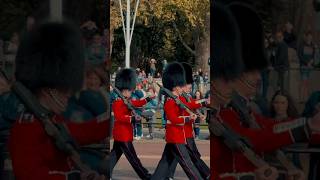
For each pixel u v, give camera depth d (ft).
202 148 46.26
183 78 29.81
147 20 118.11
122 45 133.28
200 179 28.78
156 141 52.21
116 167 37.17
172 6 107.34
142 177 30.58
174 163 29.81
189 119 28.81
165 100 29.12
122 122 30.68
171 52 139.85
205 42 100.17
